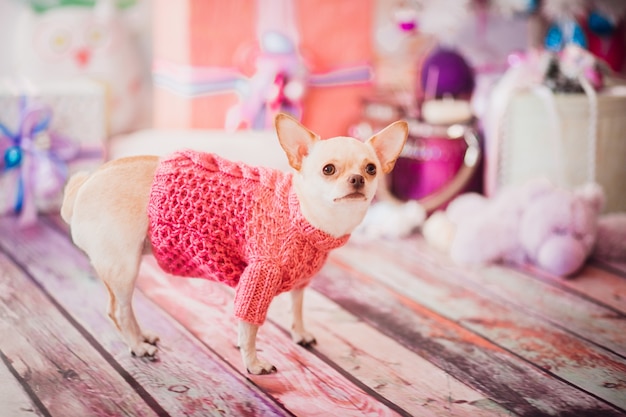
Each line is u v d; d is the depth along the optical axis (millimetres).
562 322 1722
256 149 2209
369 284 1922
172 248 1361
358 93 2514
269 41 2344
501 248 2059
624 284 1964
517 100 2244
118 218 1346
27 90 2219
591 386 1431
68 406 1286
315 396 1356
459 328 1679
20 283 1814
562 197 2033
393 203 2326
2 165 2197
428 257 2131
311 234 1338
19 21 2502
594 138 2230
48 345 1510
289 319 1692
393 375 1451
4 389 1331
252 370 1415
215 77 2340
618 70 2549
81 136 2295
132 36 2719
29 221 2223
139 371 1422
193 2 2248
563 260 1953
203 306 1744
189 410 1290
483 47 2717
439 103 2287
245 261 1372
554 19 2539
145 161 1399
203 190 1339
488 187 2352
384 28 2723
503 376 1461
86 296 1760
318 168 1295
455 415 1309
